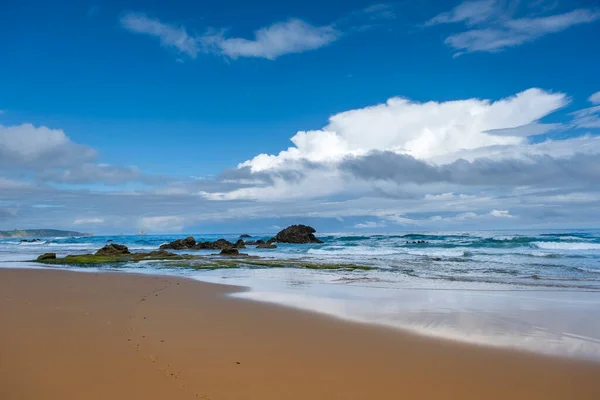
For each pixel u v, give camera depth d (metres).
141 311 11.48
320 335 9.09
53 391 5.75
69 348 7.74
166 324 9.95
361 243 59.56
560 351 8.01
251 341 8.57
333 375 6.68
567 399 5.86
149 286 16.83
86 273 22.08
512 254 34.91
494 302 13.34
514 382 6.46
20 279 18.94
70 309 11.52
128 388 5.95
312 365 7.14
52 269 24.92
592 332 9.45
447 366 7.15
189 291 15.64
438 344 8.45
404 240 64.38
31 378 6.21
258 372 6.77
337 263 29.05
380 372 6.84
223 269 25.80
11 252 50.69
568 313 11.60
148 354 7.54
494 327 9.91
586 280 18.94
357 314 11.34
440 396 5.94
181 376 6.50
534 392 6.09
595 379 6.59
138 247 63.56
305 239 66.00
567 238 46.94
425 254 38.44
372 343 8.50
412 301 13.54
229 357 7.50
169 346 8.09
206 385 6.17
